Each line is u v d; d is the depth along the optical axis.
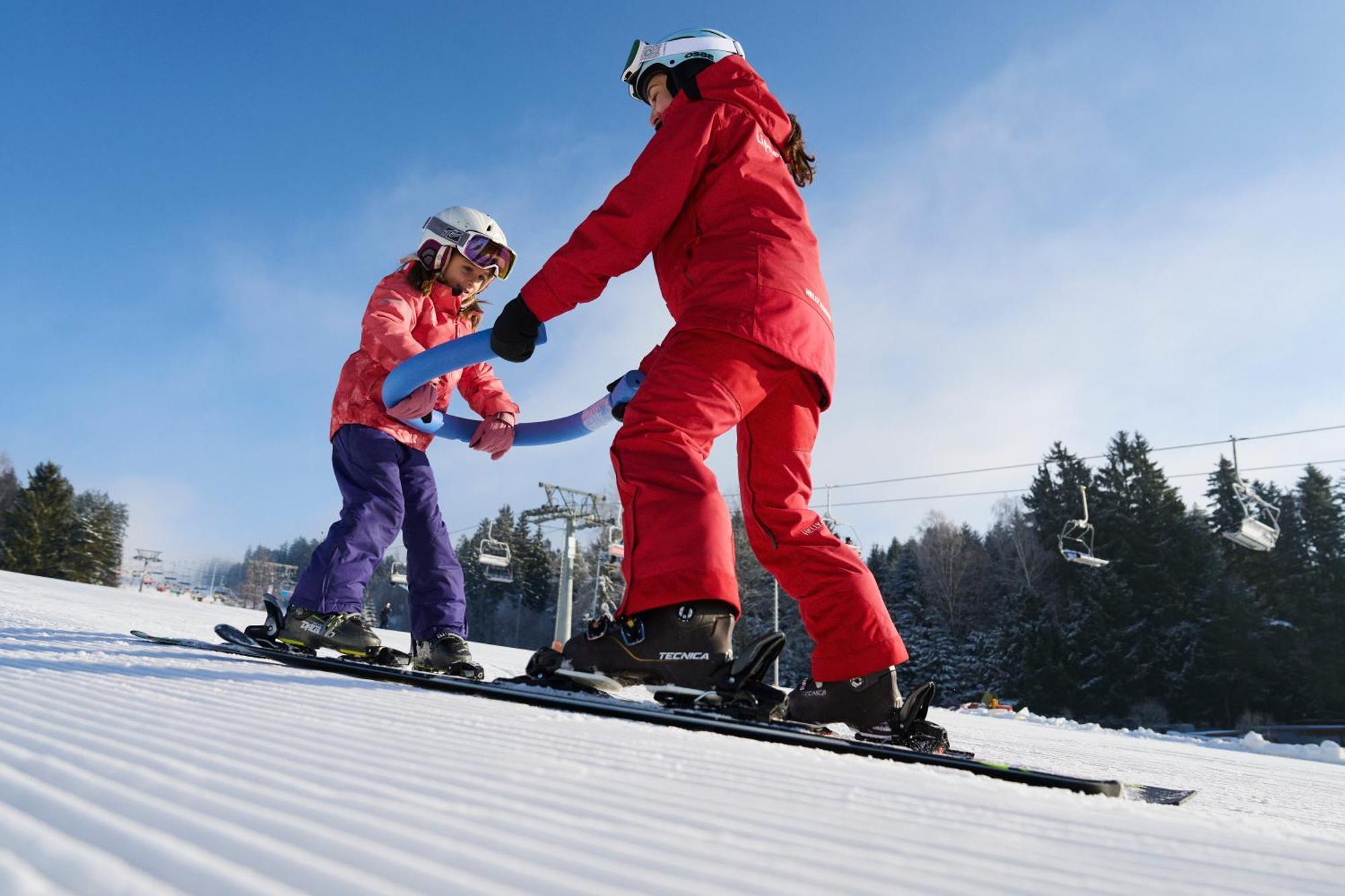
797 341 1.44
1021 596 33.44
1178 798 0.93
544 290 1.58
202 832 0.38
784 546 1.51
